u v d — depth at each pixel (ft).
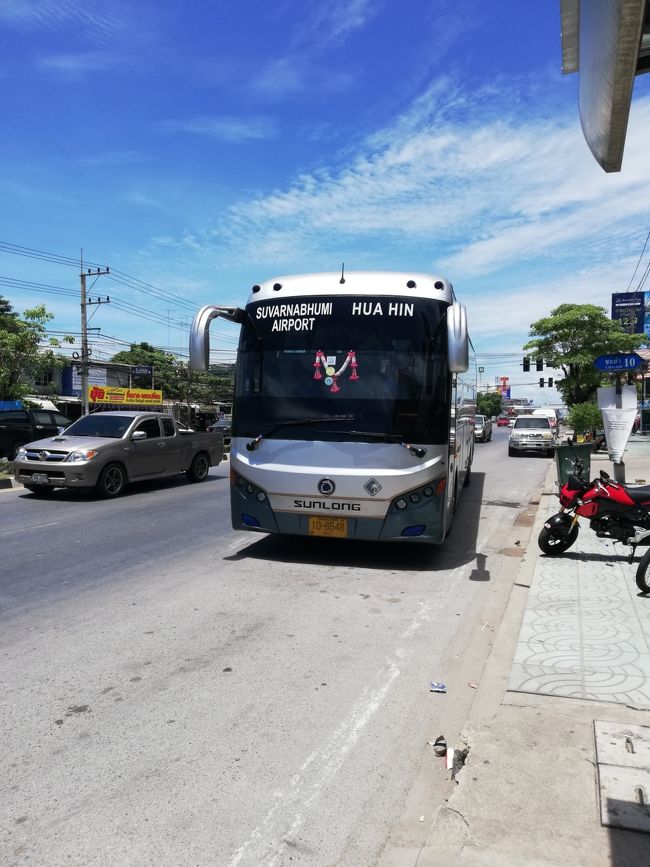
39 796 9.96
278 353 24.12
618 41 5.98
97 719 12.37
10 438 64.54
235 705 13.00
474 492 47.60
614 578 21.75
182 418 176.55
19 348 91.04
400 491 22.48
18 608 19.12
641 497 23.27
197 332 22.77
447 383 23.12
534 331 115.44
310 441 23.20
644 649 15.20
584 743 10.90
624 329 115.44
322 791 10.15
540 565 23.65
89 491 44.45
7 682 13.99
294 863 8.57
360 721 12.41
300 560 25.26
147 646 16.15
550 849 8.38
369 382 23.06
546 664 14.38
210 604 19.61
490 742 10.96
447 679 14.42
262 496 23.82
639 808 9.09
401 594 20.92
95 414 45.60
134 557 25.63
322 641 16.61
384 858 8.64
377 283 23.82
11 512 36.27
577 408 85.30
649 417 147.23
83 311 132.26
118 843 8.91
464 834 8.71
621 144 8.18
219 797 9.96
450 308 21.35
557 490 47.06
